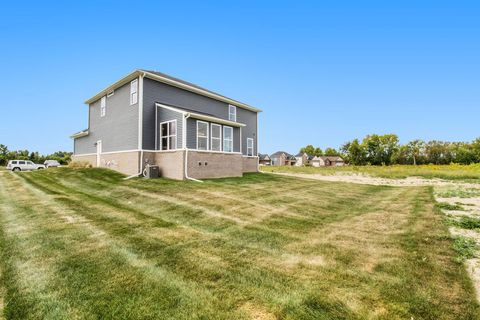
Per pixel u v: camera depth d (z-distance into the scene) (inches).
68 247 151.7
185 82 739.4
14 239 164.4
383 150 2704.2
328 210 271.0
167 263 130.9
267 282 111.2
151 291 102.8
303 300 96.5
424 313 88.3
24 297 98.0
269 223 214.8
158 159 536.4
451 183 620.4
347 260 136.6
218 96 741.3
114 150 622.5
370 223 217.6
